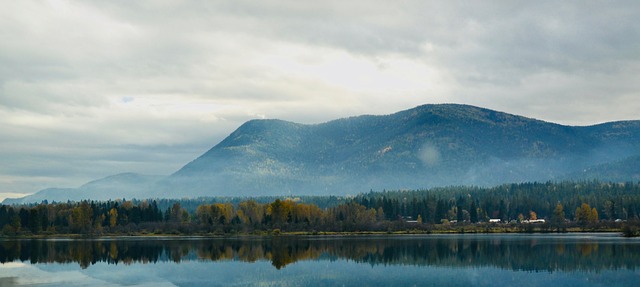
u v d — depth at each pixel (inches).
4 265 5821.9
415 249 7313.0
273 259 6284.5
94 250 7652.6
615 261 5708.7
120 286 4414.4
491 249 7140.8
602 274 4879.4
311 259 6220.5
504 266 5442.9
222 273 5157.5
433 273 5039.4
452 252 6825.8
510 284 4439.0
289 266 5629.9
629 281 4520.2
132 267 5605.3
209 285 4495.6
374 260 6053.2
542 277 4758.9
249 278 4862.2
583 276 4781.0
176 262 6053.2
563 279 4643.2
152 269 5452.8
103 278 4825.3
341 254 6737.2
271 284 4554.6
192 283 4589.1
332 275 4980.3
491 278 4726.9
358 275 4963.1
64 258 6530.5
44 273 5162.4
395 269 5315.0
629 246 7352.4
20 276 4953.3
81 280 4719.5
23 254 7062.0
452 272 5088.6
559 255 6294.3
